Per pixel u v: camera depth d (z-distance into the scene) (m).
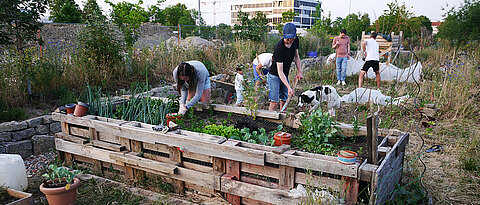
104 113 4.53
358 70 10.72
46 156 4.63
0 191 3.07
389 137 3.32
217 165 3.18
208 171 3.24
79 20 21.28
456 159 4.17
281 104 5.35
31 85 5.64
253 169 3.01
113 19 8.75
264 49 12.78
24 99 5.28
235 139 3.52
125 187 3.56
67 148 4.11
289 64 4.81
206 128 3.79
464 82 6.97
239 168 3.06
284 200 2.76
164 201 3.25
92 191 3.47
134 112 4.66
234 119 4.56
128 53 7.80
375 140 2.51
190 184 3.41
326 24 23.89
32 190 3.57
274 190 2.80
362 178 2.46
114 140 3.86
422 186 3.40
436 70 9.27
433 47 14.51
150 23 23.70
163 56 8.88
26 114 4.92
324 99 5.64
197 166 3.33
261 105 6.36
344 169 2.52
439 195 3.32
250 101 4.61
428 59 11.44
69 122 4.12
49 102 5.55
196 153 3.29
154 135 3.40
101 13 7.27
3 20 5.24
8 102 5.08
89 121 3.90
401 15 10.76
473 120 5.77
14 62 5.46
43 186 2.99
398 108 5.88
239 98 6.28
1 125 4.31
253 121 4.41
